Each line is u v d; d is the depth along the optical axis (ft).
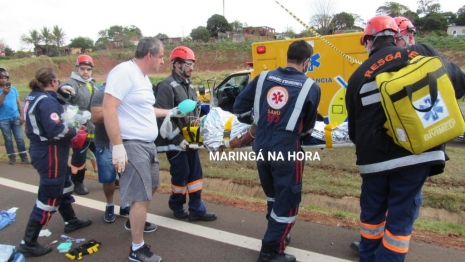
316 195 17.35
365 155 8.20
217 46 177.58
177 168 12.73
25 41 262.47
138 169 10.00
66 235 12.42
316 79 23.50
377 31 8.37
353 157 22.03
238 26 264.31
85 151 16.26
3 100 21.45
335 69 22.85
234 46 176.35
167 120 11.66
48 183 10.84
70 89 13.47
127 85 9.76
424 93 7.09
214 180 19.97
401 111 7.13
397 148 7.77
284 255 10.18
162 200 15.46
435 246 10.95
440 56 8.23
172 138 12.00
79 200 15.74
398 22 11.52
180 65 12.36
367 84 7.97
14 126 22.54
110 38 278.87
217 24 229.25
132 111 10.02
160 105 12.14
